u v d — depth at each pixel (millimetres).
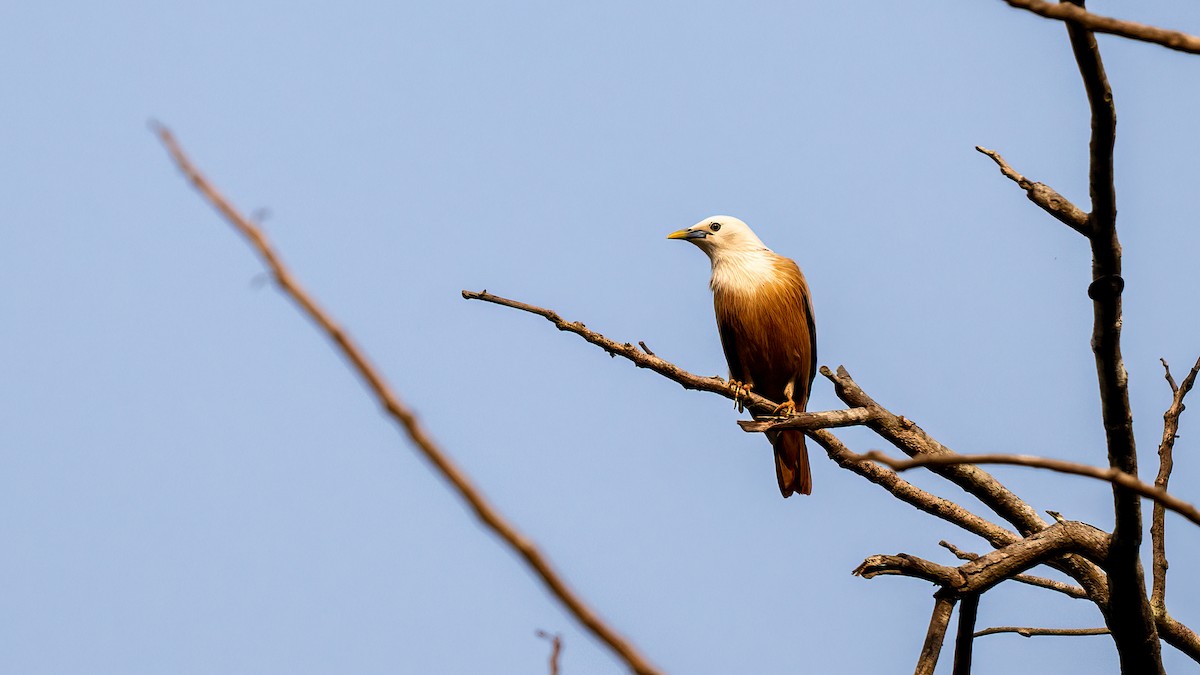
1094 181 7973
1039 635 12156
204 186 2855
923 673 9500
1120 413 9047
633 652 3248
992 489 11156
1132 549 9539
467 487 3139
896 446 11352
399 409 3039
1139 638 10148
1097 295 8594
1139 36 5047
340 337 2938
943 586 9742
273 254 2873
